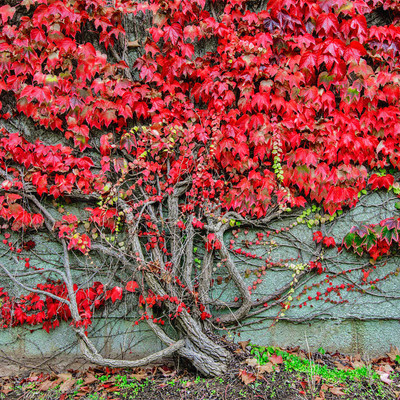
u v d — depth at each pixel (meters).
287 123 2.79
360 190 2.93
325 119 2.79
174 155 2.84
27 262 2.83
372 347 2.92
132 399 2.28
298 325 2.93
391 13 2.87
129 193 2.75
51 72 2.73
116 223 2.79
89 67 2.72
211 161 2.77
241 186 2.81
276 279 2.92
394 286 2.94
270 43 2.73
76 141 2.76
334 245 2.93
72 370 2.78
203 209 2.78
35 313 2.82
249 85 2.77
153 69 2.77
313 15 2.76
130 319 2.86
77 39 2.80
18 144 2.73
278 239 2.94
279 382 2.34
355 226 2.86
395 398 2.24
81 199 2.84
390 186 2.92
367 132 2.93
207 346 2.52
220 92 2.74
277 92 2.78
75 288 2.77
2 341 2.82
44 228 2.85
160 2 2.72
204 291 2.72
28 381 2.64
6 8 2.68
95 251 2.86
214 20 2.79
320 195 2.84
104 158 2.74
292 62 2.77
